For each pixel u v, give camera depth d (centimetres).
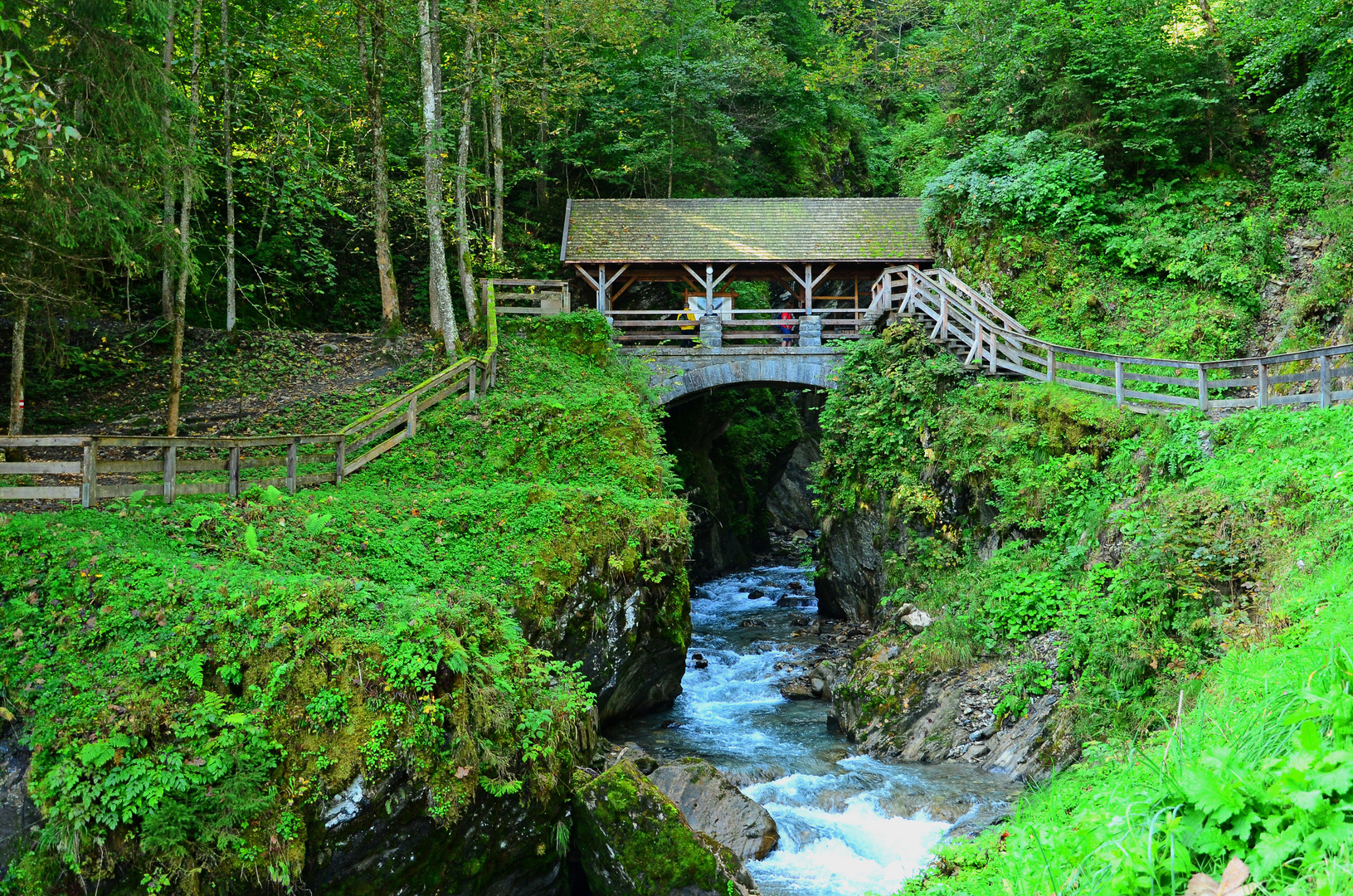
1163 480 1295
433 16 1872
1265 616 859
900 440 1767
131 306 2167
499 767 841
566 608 1217
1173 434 1332
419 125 2369
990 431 1605
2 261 1153
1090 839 454
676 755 1234
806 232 2258
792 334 2139
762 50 3152
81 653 788
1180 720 605
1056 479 1450
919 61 3159
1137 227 1984
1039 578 1333
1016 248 2036
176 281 2088
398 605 883
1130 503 1305
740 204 2344
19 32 931
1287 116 2095
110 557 875
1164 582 1033
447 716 816
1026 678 1182
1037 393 1603
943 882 684
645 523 1346
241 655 794
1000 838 722
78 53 1072
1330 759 370
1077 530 1375
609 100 2820
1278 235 1900
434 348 1900
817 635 1866
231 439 1195
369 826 766
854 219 2308
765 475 3006
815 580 2117
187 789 718
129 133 1134
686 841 856
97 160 1080
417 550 1162
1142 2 2233
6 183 1051
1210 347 1739
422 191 2289
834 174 3612
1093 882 411
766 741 1307
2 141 860
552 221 2850
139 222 1158
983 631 1321
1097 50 2150
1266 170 2078
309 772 758
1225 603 956
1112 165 2141
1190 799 398
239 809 721
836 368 2006
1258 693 623
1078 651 1116
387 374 1888
